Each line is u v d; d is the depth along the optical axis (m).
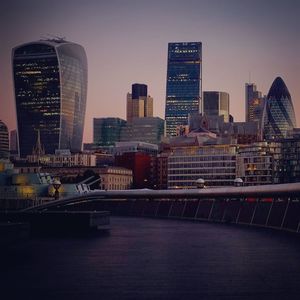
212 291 48.94
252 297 46.41
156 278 56.00
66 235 113.62
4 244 77.31
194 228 139.00
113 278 55.97
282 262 68.81
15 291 49.06
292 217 128.00
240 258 73.38
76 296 46.72
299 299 45.66
